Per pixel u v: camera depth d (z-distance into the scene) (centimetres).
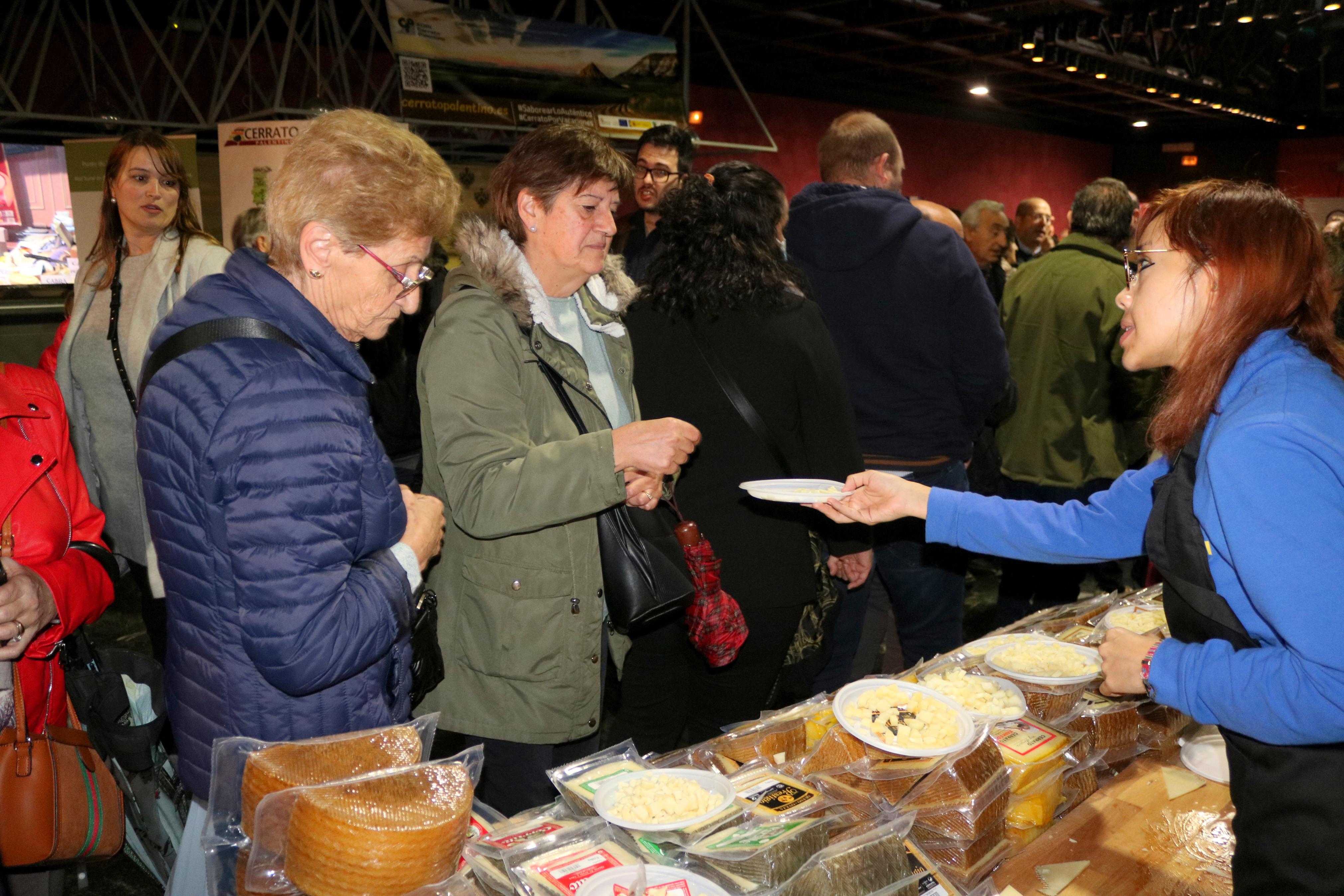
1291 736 95
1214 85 1050
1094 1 779
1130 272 111
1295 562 90
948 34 862
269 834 93
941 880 114
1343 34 907
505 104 461
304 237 106
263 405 101
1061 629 179
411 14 429
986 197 1320
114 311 263
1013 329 338
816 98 1069
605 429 160
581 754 177
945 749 120
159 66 574
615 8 751
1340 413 92
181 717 111
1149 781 142
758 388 188
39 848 140
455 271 158
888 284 253
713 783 118
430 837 92
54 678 151
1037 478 334
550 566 153
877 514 158
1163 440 108
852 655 273
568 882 100
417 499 130
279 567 100
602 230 162
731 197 189
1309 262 99
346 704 113
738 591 190
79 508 155
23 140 520
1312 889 98
